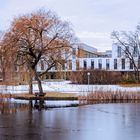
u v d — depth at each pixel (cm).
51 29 4931
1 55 4794
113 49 12988
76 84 8281
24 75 5072
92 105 4141
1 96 4644
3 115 3061
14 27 4875
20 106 3953
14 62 4831
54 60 5006
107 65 13050
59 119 2806
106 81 9094
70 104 4256
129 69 11900
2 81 4731
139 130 2264
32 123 2556
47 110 3528
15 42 4844
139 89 6116
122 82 9000
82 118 2873
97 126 2441
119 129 2308
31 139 1939
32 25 4862
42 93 5025
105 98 4959
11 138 1959
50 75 5494
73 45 5066
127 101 4806
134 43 9444
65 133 2139
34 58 5031
